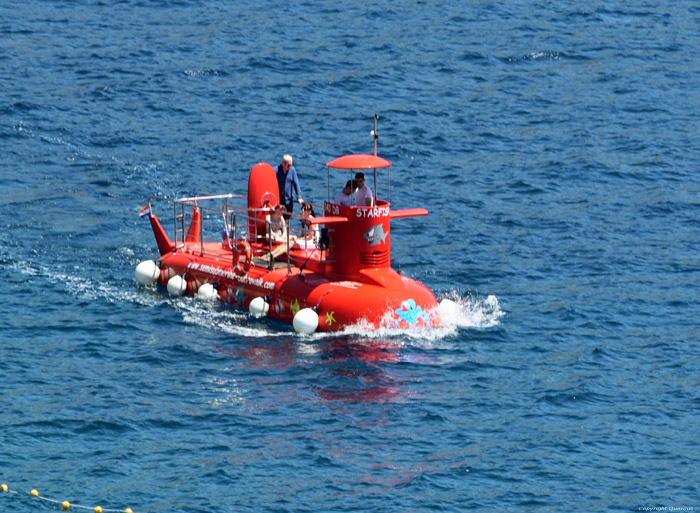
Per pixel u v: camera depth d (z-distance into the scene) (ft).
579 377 301.84
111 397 284.41
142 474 247.50
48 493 238.48
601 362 312.91
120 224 431.84
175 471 248.93
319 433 267.59
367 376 299.58
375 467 252.42
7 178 478.18
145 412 276.62
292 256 355.97
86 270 383.24
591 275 386.73
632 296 366.02
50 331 327.67
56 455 254.68
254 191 360.69
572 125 577.43
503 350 320.09
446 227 437.17
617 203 469.98
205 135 543.80
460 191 481.87
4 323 331.57
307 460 254.68
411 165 514.27
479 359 312.50
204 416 275.59
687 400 289.33
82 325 333.01
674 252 412.16
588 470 253.03
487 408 282.77
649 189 488.02
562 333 333.42
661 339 330.13
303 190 473.26
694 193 483.10
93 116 564.71
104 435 264.52
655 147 543.80
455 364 308.60
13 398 281.95
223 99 600.80
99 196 462.19
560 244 419.95
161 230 386.93
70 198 458.09
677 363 312.71
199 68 651.25
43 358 307.99
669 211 460.14
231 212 370.12
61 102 582.76
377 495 240.53
